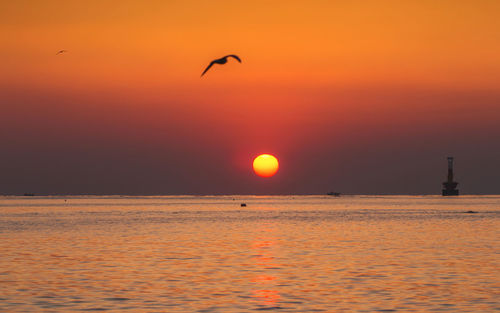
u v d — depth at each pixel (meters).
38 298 55.72
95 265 78.50
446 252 95.00
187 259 85.38
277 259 85.50
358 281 65.44
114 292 58.78
